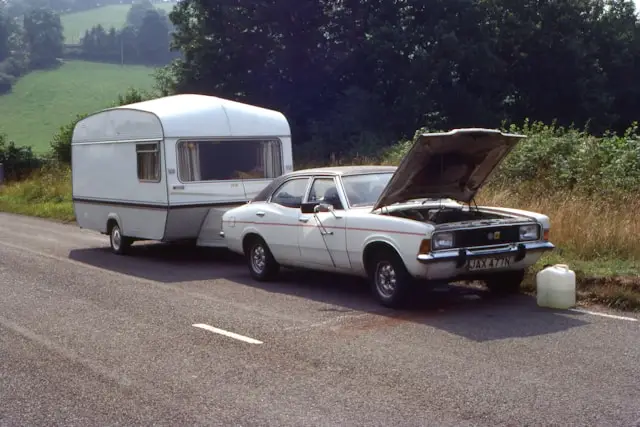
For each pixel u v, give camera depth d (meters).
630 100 48.03
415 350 7.34
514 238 9.03
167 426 5.57
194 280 11.91
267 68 45.41
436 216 9.63
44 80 106.56
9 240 17.81
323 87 46.56
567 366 6.66
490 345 7.42
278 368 6.92
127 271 13.02
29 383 6.70
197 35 45.19
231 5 44.41
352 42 44.59
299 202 10.70
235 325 8.64
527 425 5.34
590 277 9.69
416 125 41.25
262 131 14.39
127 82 106.31
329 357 7.21
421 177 9.44
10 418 5.84
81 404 6.11
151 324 8.82
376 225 9.12
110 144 15.09
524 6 44.28
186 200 13.55
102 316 9.31
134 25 139.25
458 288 10.30
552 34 44.12
